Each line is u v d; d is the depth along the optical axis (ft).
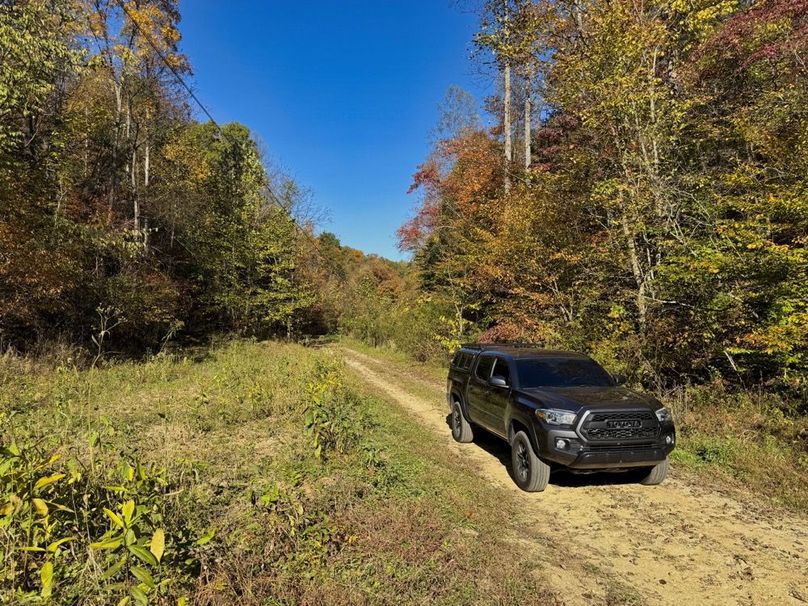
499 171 69.36
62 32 48.11
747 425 26.09
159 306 64.59
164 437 23.07
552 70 42.24
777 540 15.75
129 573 9.45
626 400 19.56
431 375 57.82
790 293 27.07
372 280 157.38
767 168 30.89
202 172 98.63
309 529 12.68
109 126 63.21
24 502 9.55
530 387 21.75
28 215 44.39
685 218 35.96
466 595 11.48
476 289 61.05
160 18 64.85
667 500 19.20
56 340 49.11
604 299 43.01
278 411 29.73
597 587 12.78
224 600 9.71
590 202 42.45
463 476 21.48
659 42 36.91
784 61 37.35
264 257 98.17
